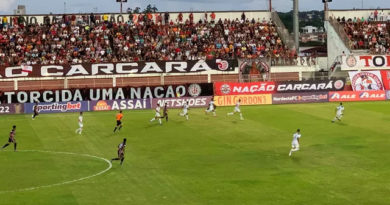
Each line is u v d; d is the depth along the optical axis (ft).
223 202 127.03
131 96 279.08
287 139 197.98
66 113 264.52
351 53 329.93
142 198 130.82
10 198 132.36
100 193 135.54
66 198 131.64
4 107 263.29
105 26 344.49
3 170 159.53
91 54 319.06
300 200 128.26
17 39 323.37
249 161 166.61
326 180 144.97
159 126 225.56
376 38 355.15
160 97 281.54
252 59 309.42
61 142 198.18
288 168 157.89
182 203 126.52
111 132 215.10
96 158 173.27
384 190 135.85
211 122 233.14
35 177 151.33
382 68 317.01
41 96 270.26
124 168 159.94
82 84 297.53
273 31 355.36
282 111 258.37
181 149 184.44
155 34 341.21
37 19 347.15
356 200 128.26
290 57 320.50
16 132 216.54
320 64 349.41
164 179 147.33
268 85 289.33
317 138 198.59
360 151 177.68
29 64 291.17
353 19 383.24
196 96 281.13
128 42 331.57
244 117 244.01
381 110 257.96
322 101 289.53
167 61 303.27
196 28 351.46
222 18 370.53
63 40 327.47
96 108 270.46
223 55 326.24
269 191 135.33
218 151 180.75
